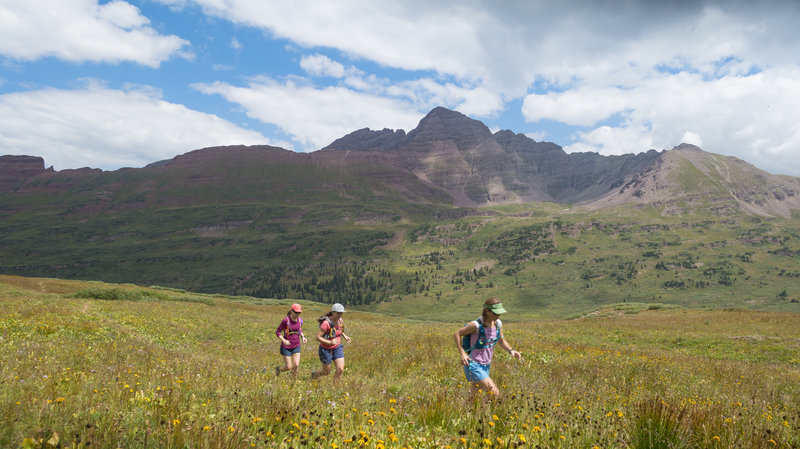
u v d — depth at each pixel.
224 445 3.78
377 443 4.15
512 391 7.57
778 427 6.11
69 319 18.98
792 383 12.65
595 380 10.54
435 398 6.16
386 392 8.02
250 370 10.32
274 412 4.98
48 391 5.27
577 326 41.22
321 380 9.31
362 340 21.36
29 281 62.84
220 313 42.03
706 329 35.31
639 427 5.15
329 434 4.39
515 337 25.53
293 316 11.05
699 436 4.96
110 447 3.60
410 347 17.31
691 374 13.23
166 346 17.38
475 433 4.71
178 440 3.80
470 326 6.67
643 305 70.81
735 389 11.25
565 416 5.76
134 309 33.69
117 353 11.45
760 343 26.39
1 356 8.45
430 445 4.34
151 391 5.70
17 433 3.56
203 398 6.04
